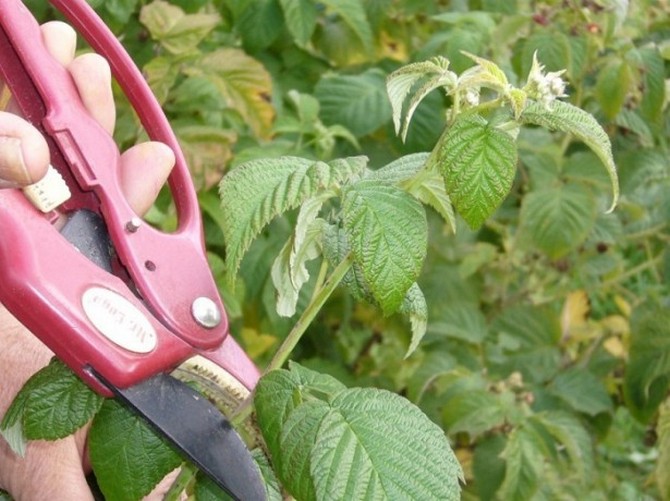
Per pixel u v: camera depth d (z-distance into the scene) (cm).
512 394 78
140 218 36
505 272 98
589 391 85
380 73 82
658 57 80
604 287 99
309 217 36
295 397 35
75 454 40
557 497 89
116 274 35
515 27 79
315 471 32
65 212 36
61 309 31
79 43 73
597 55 84
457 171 33
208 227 75
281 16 79
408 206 34
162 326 34
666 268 91
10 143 31
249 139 78
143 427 36
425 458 32
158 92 70
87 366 32
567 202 81
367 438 32
